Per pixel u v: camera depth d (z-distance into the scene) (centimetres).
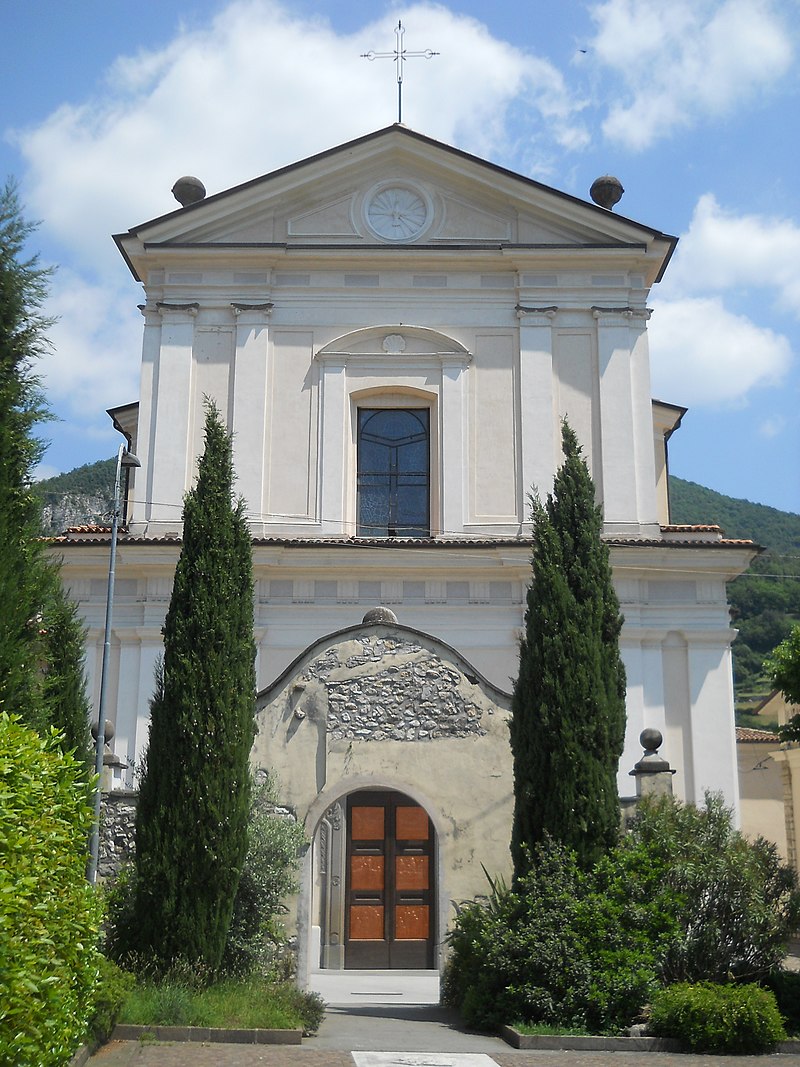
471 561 2373
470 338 2545
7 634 1052
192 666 1517
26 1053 726
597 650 1587
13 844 735
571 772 1516
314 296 2558
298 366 2525
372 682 1698
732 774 2298
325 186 2595
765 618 6291
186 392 2495
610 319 2547
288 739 1678
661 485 2877
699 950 1418
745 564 2389
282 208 2595
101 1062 1100
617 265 2564
